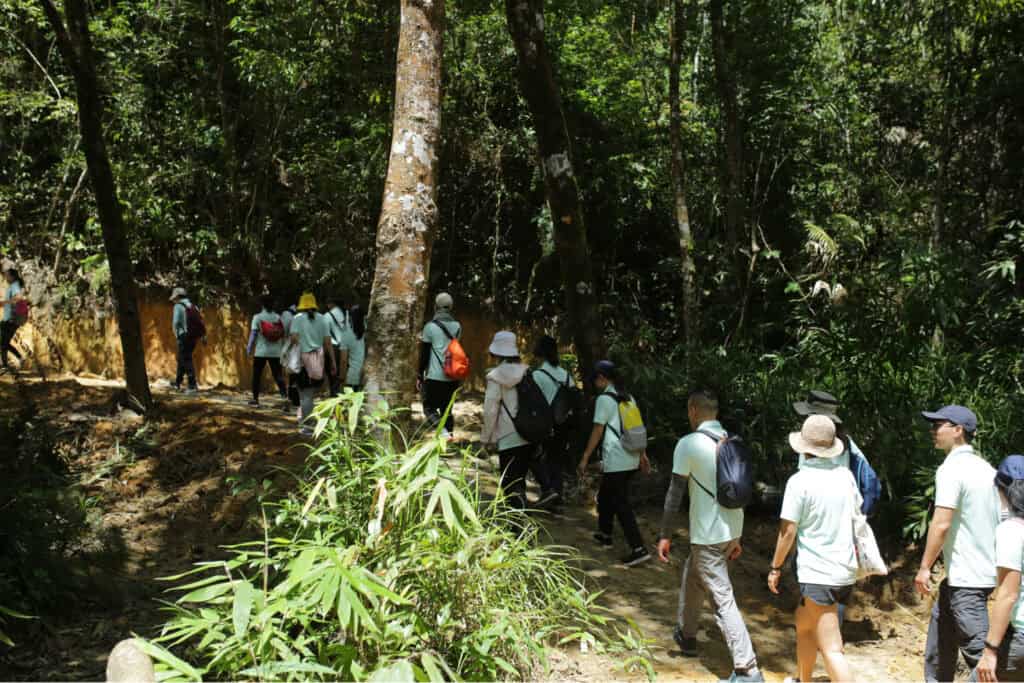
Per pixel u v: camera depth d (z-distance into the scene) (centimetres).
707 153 1597
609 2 1548
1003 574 430
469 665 398
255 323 1282
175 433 980
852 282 1032
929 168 1495
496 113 1606
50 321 1570
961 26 1278
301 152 1684
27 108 1572
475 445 999
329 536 433
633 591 683
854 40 1603
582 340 955
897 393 895
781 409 900
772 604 706
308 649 375
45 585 582
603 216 1623
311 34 1427
